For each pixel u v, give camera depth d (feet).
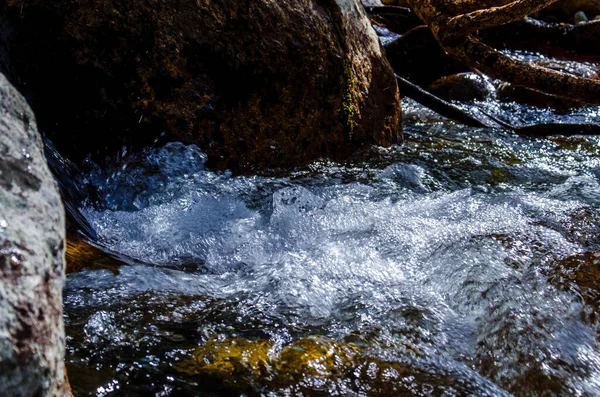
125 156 12.19
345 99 14.24
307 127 13.73
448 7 15.70
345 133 14.38
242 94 12.92
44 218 4.50
